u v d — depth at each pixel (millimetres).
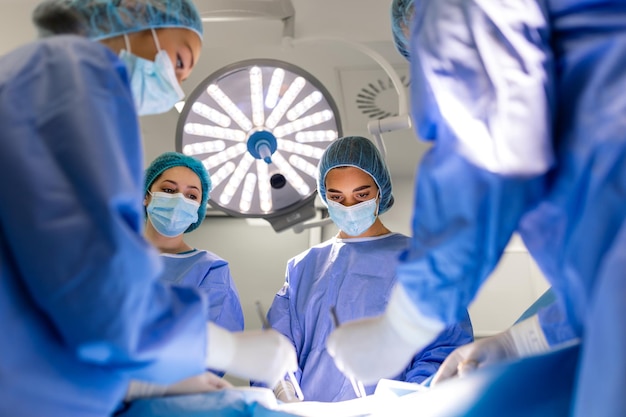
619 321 865
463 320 2105
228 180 2025
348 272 2236
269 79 1974
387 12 2432
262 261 3285
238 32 2336
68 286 977
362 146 2316
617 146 983
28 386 976
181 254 2320
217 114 1984
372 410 1502
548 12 1136
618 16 1068
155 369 1077
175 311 1107
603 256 967
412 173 3328
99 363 1027
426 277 1155
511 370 1127
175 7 1514
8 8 2398
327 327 2129
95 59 1160
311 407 1562
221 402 1397
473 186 1102
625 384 841
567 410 1083
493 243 1110
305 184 2018
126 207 1049
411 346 1260
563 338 1466
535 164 1070
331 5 2438
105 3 1457
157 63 1467
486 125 1095
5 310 991
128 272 992
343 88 2750
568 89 1092
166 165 2348
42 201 1009
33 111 1088
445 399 1159
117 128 1126
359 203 2254
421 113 1201
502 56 1098
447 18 1151
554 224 1127
